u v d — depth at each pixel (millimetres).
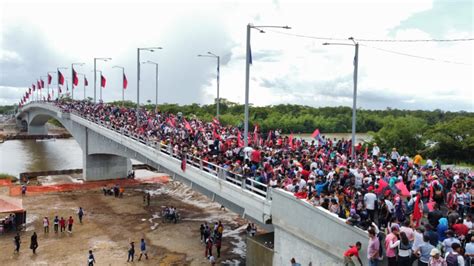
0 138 166875
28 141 165375
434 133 94562
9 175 85938
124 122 71438
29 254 43812
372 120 143000
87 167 81875
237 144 44562
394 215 23375
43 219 56000
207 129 59688
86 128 81625
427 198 25562
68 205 63406
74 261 41938
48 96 169250
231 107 166750
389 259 20422
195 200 66938
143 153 57062
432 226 21578
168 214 55375
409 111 159750
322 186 28188
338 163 34156
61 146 150000
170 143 50531
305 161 33531
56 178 85125
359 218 24547
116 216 57719
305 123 138125
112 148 72625
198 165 43219
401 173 30594
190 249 44969
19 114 185625
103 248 45500
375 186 26125
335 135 133500
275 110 155250
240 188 35625
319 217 27156
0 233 50312
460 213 24953
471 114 152250
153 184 79438
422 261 19234
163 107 166875
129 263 41250
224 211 60281
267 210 32312
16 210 51125
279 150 39625
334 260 26391
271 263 32281
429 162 34688
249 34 38656
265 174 34219
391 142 102625
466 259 18766
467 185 27312
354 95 40938
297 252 29594
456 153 91125
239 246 45844
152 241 47656
